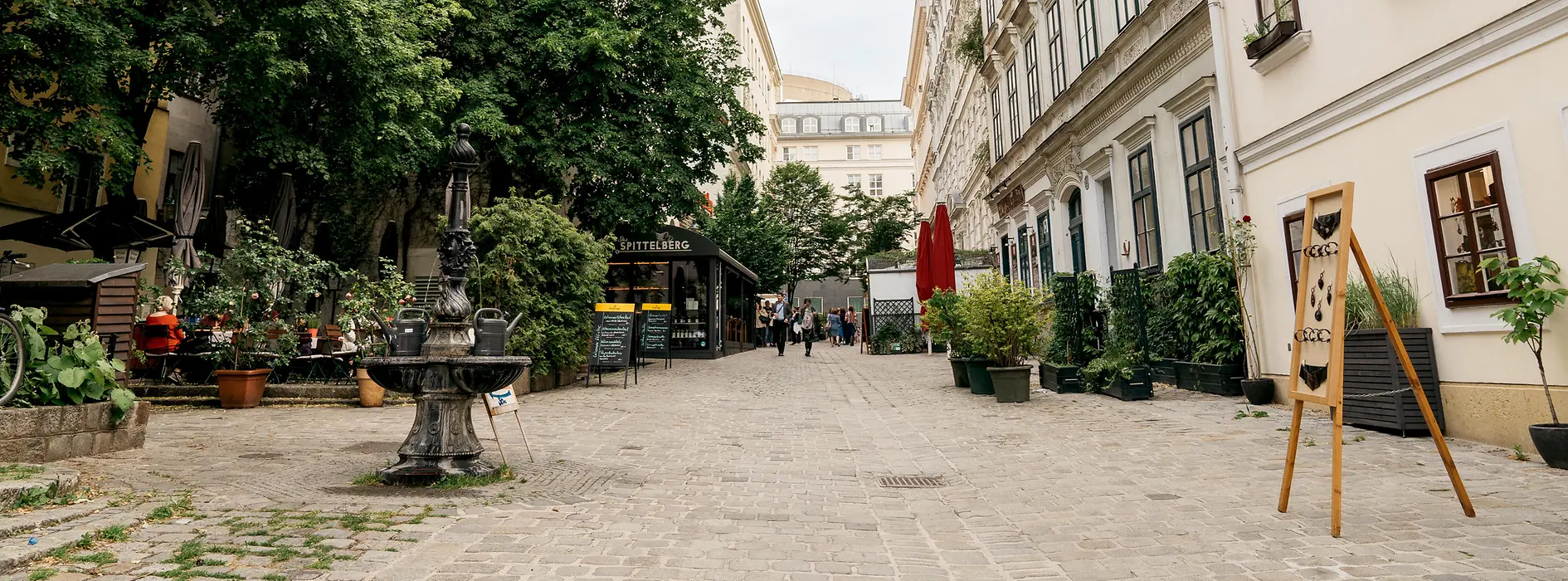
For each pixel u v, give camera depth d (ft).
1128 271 34.40
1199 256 32.63
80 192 51.34
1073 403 31.76
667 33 61.36
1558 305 17.56
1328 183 25.03
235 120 52.34
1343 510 13.88
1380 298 13.64
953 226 130.21
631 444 23.52
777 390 41.19
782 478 18.56
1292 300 27.17
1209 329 32.24
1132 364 32.45
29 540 10.94
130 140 38.24
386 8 42.34
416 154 52.34
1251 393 28.14
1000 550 12.23
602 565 11.06
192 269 39.60
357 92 45.06
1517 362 18.67
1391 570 10.52
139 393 34.22
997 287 33.91
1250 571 10.72
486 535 12.53
